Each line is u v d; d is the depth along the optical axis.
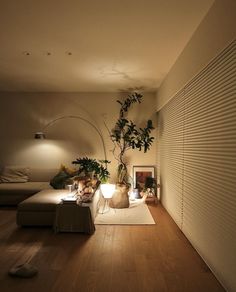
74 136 5.84
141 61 3.71
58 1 2.19
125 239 3.19
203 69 2.54
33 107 5.84
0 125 5.85
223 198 2.10
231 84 1.95
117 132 5.62
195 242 2.86
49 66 3.97
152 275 2.33
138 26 2.64
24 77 4.61
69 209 3.42
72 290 2.09
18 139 5.87
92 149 5.84
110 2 2.21
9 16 2.45
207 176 2.47
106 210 4.51
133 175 5.77
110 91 5.78
